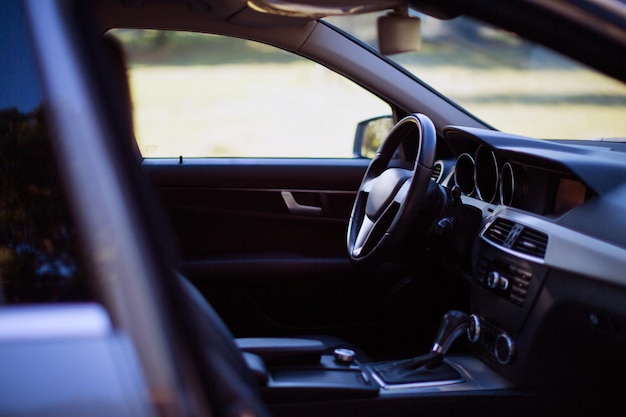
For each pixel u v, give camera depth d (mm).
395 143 2469
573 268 1931
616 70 1115
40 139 900
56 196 885
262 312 2906
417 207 2127
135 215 887
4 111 915
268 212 3029
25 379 821
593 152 2213
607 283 1852
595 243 1904
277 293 2918
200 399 870
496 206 2398
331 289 2932
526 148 2246
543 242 2047
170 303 887
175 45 2982
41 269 879
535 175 2217
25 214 893
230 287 2893
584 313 1972
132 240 870
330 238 3059
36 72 915
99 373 828
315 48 2822
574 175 1992
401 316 2877
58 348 838
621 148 2357
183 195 2971
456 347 2600
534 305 2066
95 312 854
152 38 2809
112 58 1535
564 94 4254
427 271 2816
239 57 3910
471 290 2527
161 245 929
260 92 4453
